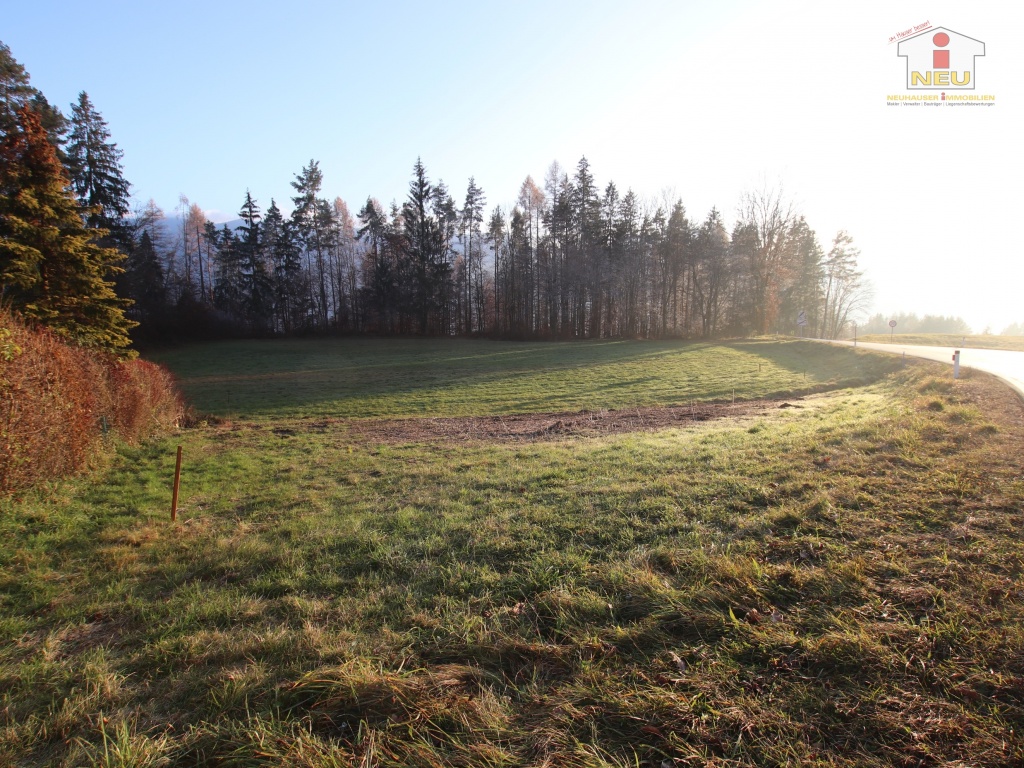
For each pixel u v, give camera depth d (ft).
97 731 8.71
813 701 8.16
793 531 14.53
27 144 42.60
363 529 18.51
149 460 35.27
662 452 27.84
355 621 11.82
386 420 60.23
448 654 10.32
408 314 198.18
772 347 129.39
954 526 13.41
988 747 7.09
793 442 25.61
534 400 71.41
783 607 10.84
